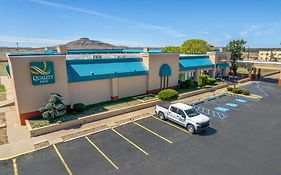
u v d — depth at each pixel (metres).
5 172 11.78
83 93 22.27
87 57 28.83
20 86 17.45
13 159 13.03
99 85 23.48
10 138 15.68
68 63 21.64
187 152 14.20
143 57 27.86
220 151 14.40
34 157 13.27
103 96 24.14
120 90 25.64
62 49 35.19
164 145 15.10
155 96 27.08
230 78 44.41
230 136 16.78
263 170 12.32
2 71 54.97
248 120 20.42
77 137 16.09
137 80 27.17
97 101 23.69
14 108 23.20
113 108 21.83
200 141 15.81
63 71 19.66
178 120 18.23
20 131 16.91
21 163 12.62
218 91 33.03
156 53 28.11
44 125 17.00
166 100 24.97
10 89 32.75
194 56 37.75
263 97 29.72
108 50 45.78
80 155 13.57
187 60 35.94
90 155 13.59
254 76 45.31
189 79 33.81
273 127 18.70
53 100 17.80
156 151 14.25
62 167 12.27
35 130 16.06
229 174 11.93
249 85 39.12
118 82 25.19
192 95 29.72
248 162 13.13
